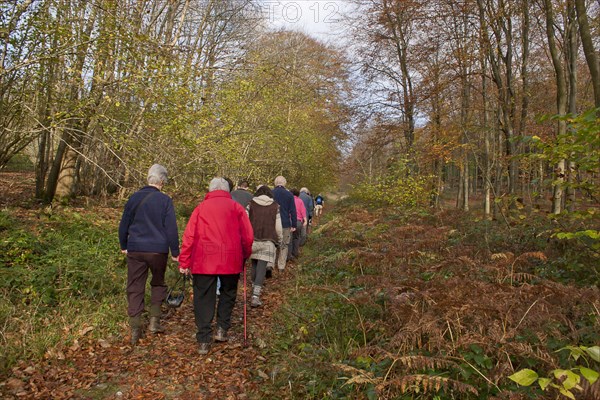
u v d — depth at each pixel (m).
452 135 14.95
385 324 4.23
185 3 13.91
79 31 8.34
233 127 12.42
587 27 6.59
